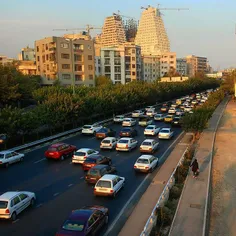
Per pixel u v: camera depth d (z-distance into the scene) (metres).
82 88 66.62
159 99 92.12
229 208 19.25
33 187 22.11
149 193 20.14
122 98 66.06
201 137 41.75
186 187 21.00
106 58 137.12
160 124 53.59
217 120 59.69
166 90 94.88
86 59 99.50
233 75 114.62
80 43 97.62
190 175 23.91
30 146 36.47
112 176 20.62
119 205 18.48
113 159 30.20
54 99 44.56
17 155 29.36
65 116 44.12
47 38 92.88
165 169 26.11
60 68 93.31
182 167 24.44
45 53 94.62
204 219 15.69
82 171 26.17
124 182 22.00
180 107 73.00
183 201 18.30
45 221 16.38
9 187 22.12
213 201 20.39
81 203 18.91
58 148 30.22
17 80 63.16
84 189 21.56
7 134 34.62
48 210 17.88
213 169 27.95
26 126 36.31
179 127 49.94
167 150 33.78
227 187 23.27
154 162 26.17
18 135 36.94
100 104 54.59
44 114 40.84
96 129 44.84
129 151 33.47
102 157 26.41
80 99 48.34
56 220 16.48
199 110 43.69
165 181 22.77
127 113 69.25
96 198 19.73
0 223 16.16
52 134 43.22
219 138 42.97
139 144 37.16
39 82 94.56
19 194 17.52
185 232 14.21
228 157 32.44
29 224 16.02
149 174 24.95
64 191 21.19
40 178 24.28
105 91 63.59
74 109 45.69
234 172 27.16
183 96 116.31
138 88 78.00
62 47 93.50
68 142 39.19
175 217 15.93
